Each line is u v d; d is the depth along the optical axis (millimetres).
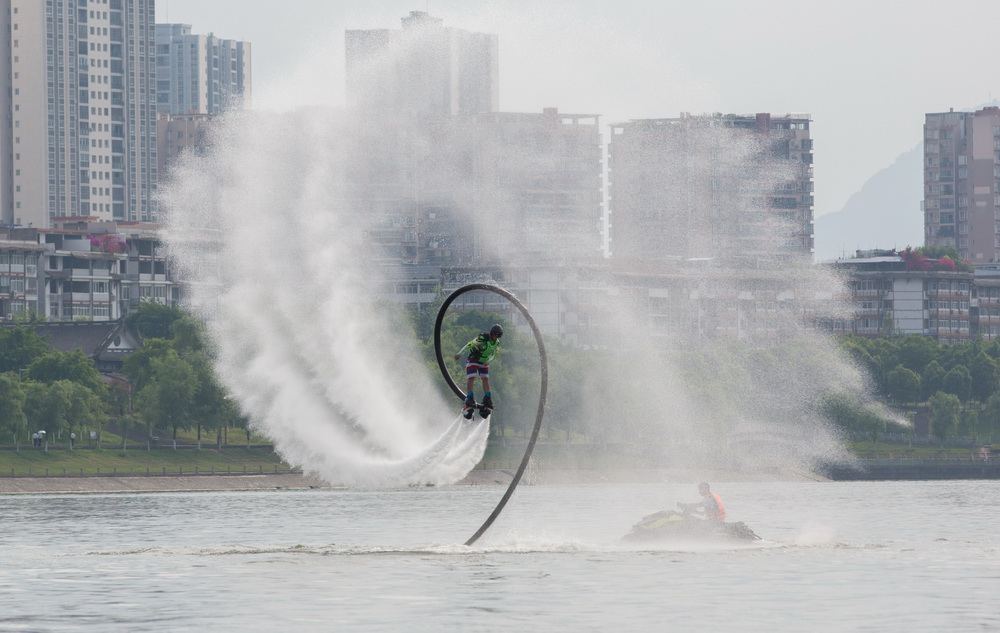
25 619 91625
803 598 100500
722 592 103562
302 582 109312
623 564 120812
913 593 103312
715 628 88125
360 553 130500
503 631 87062
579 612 94125
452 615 93000
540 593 102875
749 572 115438
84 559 129250
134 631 86812
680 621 90688
